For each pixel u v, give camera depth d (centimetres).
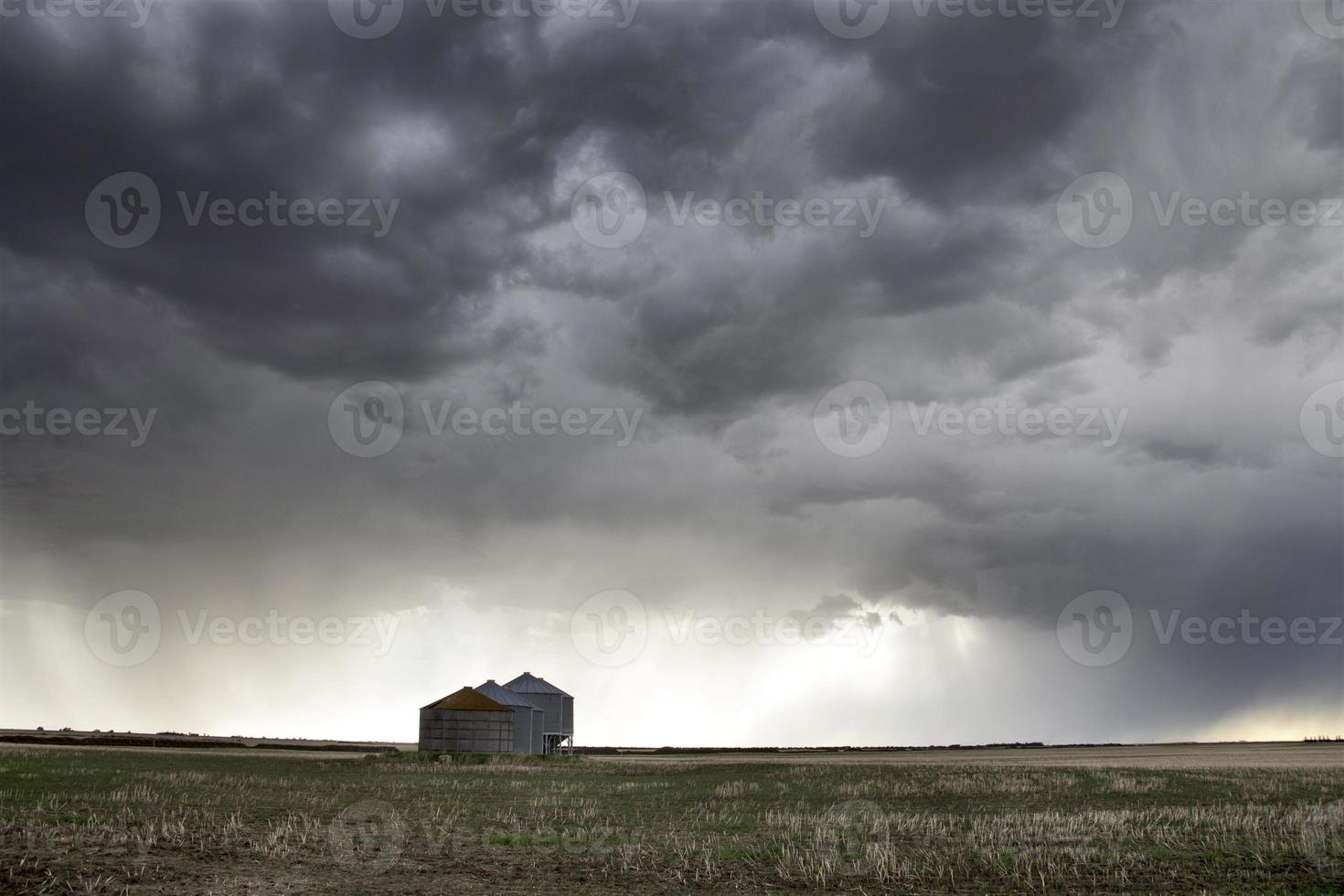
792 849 2720
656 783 6134
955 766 8894
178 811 3466
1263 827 3241
